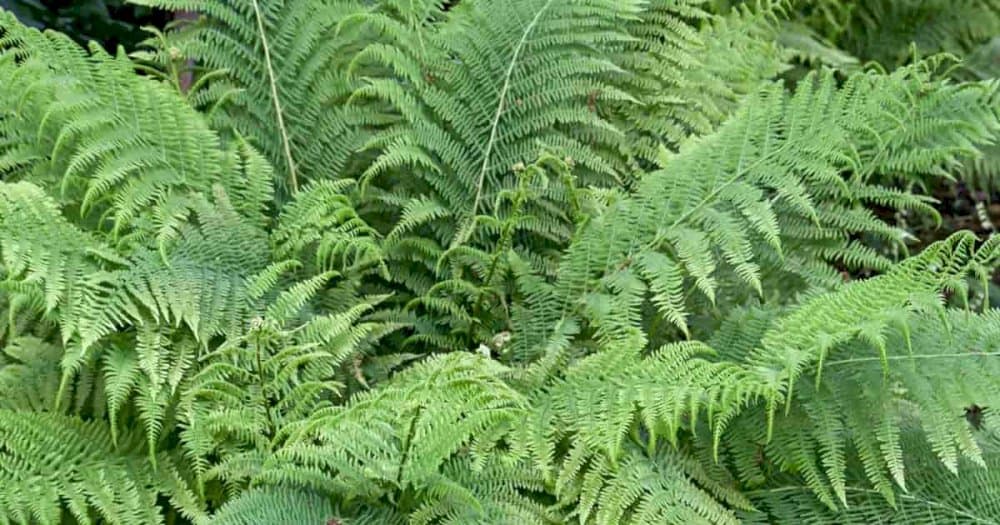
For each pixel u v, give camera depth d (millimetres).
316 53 2354
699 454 1891
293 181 2281
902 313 1688
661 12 2539
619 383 1810
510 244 2215
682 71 2516
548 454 1744
